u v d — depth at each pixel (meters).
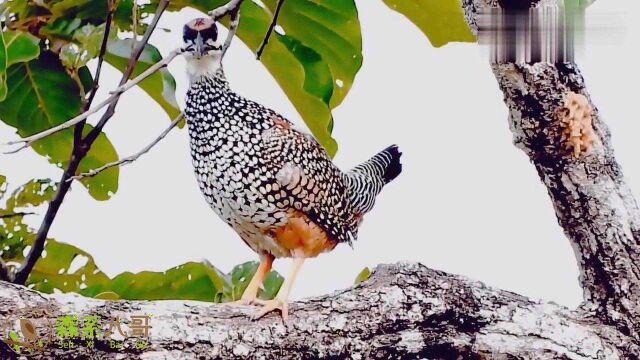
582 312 8.46
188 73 9.08
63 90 10.62
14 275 9.27
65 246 10.70
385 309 8.07
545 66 7.65
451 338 8.13
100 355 7.39
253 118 8.96
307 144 9.09
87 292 10.77
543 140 8.00
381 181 10.43
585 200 8.20
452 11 10.62
